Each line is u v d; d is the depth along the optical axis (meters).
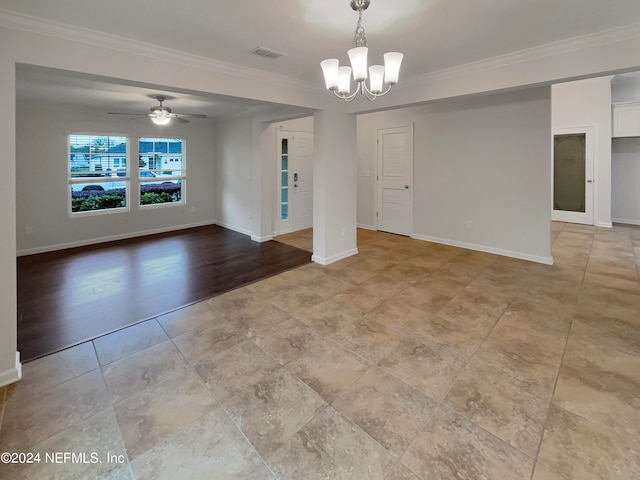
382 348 2.48
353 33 2.47
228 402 1.94
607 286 3.62
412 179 5.91
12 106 2.08
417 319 2.93
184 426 1.76
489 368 2.23
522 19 2.30
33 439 1.68
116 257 4.93
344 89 2.31
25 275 4.14
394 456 1.57
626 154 6.85
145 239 6.07
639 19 2.31
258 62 3.12
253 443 1.66
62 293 3.57
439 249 5.24
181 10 2.13
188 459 1.57
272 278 4.01
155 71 2.73
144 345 2.55
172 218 6.82
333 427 1.75
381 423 1.77
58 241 5.40
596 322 2.83
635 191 6.82
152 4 2.04
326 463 1.54
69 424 1.78
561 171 6.98
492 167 4.86
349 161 4.70
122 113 5.49
